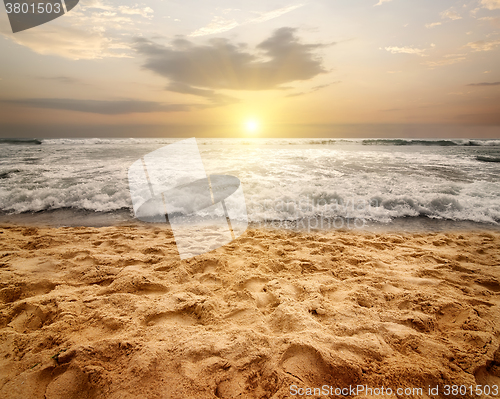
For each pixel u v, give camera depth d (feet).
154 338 5.66
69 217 15.05
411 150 50.80
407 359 5.25
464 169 27.66
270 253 10.48
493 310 6.84
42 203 16.85
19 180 21.45
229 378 4.78
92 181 21.38
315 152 44.68
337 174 24.63
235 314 6.64
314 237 12.41
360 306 6.99
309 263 9.61
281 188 19.63
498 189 19.75
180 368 4.89
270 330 6.08
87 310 6.60
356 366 5.02
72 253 9.91
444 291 7.82
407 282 8.35
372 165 30.01
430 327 6.28
